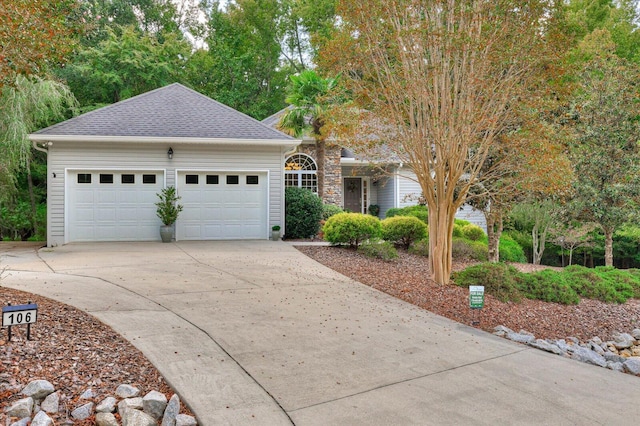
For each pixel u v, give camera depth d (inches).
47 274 311.3
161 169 519.8
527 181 331.9
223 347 179.6
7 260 379.6
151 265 358.3
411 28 288.7
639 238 655.1
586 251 744.3
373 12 295.3
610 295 336.2
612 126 425.1
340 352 182.2
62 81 593.3
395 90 303.9
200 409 129.9
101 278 298.2
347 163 739.4
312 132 614.5
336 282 319.0
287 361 169.8
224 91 1086.4
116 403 130.0
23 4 212.4
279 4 1243.2
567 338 249.3
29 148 547.5
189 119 547.8
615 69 428.8
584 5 911.7
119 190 512.7
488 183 392.2
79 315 202.8
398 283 323.0
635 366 191.3
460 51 286.2
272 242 521.7
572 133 405.7
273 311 235.6
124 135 497.7
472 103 294.0
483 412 135.6
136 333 187.0
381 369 166.9
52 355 154.4
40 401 128.4
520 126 329.7
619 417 135.7
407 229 486.3
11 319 155.8
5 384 132.0
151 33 1093.1
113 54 851.4
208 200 536.4
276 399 138.9
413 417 130.7
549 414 136.0
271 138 534.6
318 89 584.7
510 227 624.7
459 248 473.4
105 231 510.6
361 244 473.1
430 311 258.2
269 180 548.7
